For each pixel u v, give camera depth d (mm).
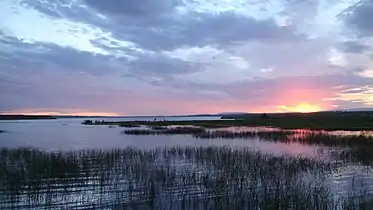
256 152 26406
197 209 11820
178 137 49156
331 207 11570
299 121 85188
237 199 12703
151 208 12008
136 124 111250
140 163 20984
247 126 78000
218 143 38000
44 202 12664
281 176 16672
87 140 45062
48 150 30469
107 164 20469
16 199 12938
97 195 13633
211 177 16625
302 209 11344
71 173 17562
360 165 20828
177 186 14930
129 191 14156
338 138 37406
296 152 27953
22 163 20500
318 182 15883
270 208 11516
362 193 13805
